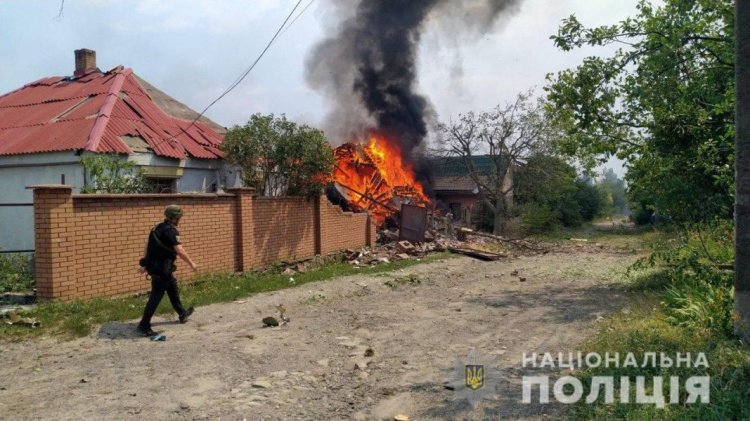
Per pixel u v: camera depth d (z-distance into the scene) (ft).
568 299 33.27
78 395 15.80
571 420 13.62
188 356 19.84
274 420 14.26
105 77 55.77
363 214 58.23
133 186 35.96
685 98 33.60
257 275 38.37
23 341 21.16
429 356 20.42
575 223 129.29
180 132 50.11
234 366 18.83
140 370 18.16
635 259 58.44
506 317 27.76
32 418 14.11
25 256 30.89
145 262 23.09
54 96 53.01
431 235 69.62
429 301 32.81
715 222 30.55
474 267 51.60
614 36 35.68
